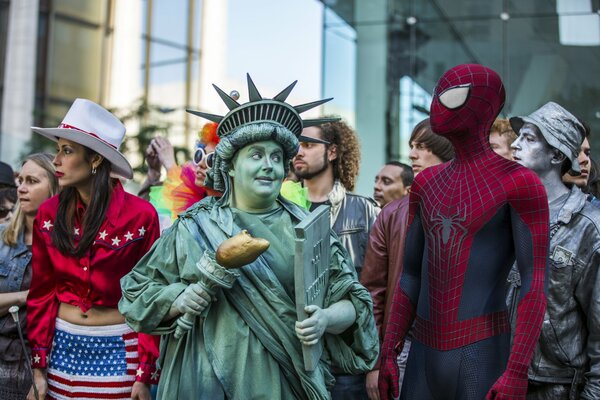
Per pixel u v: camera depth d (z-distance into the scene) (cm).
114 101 2097
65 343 436
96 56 2097
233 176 371
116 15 2120
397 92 1209
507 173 343
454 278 344
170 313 355
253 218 366
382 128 1208
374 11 1228
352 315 365
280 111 363
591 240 398
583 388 401
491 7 1161
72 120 436
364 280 481
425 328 355
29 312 441
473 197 344
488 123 351
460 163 355
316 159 525
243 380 349
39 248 441
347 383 467
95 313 435
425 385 353
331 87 1238
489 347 342
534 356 404
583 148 489
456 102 345
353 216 518
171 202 556
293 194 513
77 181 432
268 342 352
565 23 1122
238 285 355
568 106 1098
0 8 1995
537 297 332
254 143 361
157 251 371
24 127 1962
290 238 367
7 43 1989
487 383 339
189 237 364
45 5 2012
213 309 358
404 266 375
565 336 400
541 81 1119
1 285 496
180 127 1728
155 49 2142
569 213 402
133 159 1453
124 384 432
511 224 343
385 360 365
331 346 374
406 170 587
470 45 1172
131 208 439
